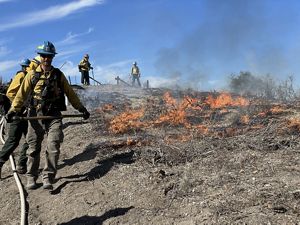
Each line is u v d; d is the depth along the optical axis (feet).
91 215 10.10
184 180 9.81
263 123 14.33
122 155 13.19
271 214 7.98
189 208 8.99
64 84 12.10
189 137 13.61
